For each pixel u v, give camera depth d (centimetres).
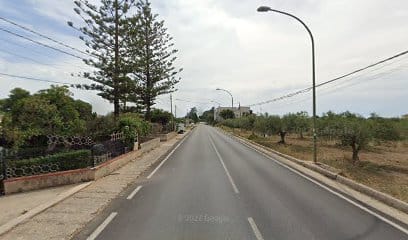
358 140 2498
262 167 2000
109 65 3356
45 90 2366
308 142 4531
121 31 3350
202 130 8881
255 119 6231
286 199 1167
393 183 1616
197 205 1082
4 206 1199
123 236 793
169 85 4656
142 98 4512
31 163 1585
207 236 784
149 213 992
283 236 786
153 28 4431
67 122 2259
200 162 2245
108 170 1762
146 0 4300
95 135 2434
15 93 2570
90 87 3381
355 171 1966
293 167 2003
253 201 1135
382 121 3034
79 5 3203
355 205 1084
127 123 2525
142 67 4103
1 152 1553
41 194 1362
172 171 1844
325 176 1672
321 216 955
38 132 2033
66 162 1636
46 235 809
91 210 1036
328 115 4938
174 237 779
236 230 828
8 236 805
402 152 3453
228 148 3397
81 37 3297
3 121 1966
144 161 2298
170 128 6319
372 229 841
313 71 2091
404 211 1011
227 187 1381
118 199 1188
